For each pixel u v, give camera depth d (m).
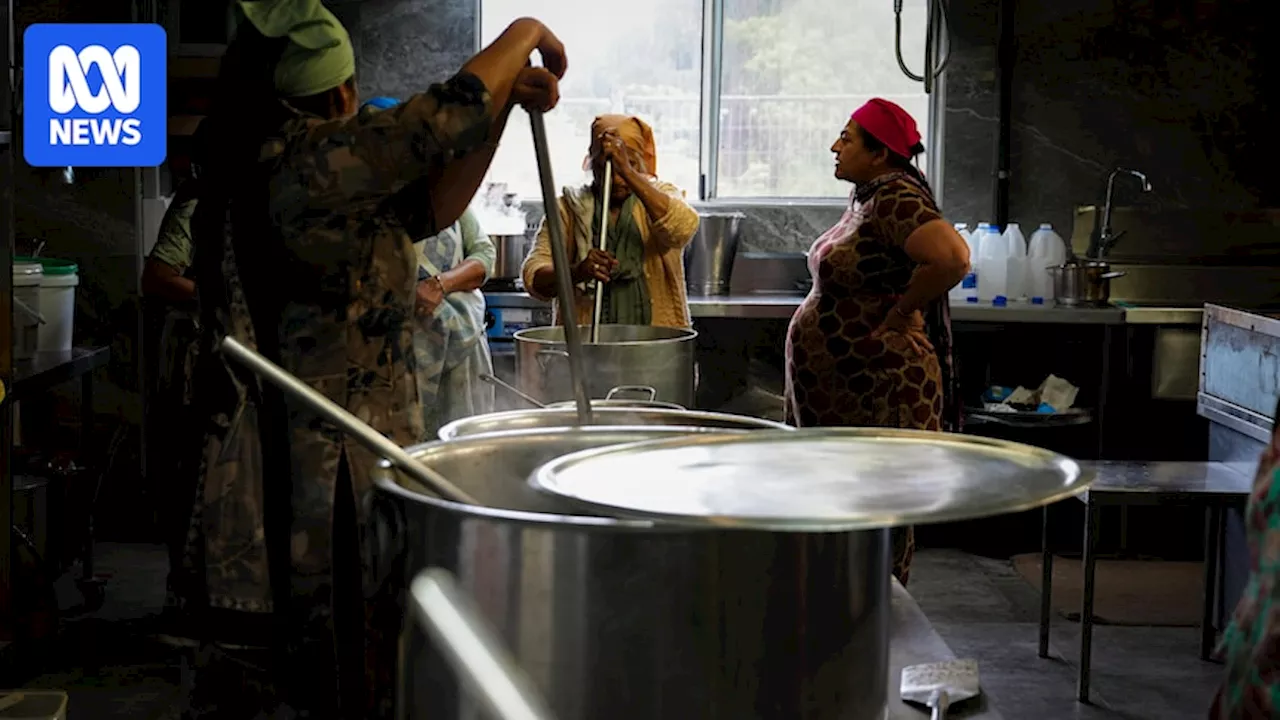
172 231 4.63
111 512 5.45
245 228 1.83
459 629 1.01
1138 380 5.27
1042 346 5.41
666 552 1.09
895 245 3.58
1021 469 1.21
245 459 1.85
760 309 5.43
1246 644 1.39
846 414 3.68
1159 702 3.76
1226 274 5.76
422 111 1.74
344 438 1.83
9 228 3.54
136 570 4.96
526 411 1.86
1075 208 5.85
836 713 1.19
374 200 1.79
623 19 6.02
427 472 1.31
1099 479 3.87
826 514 1.04
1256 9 5.73
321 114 1.88
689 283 5.81
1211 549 4.09
